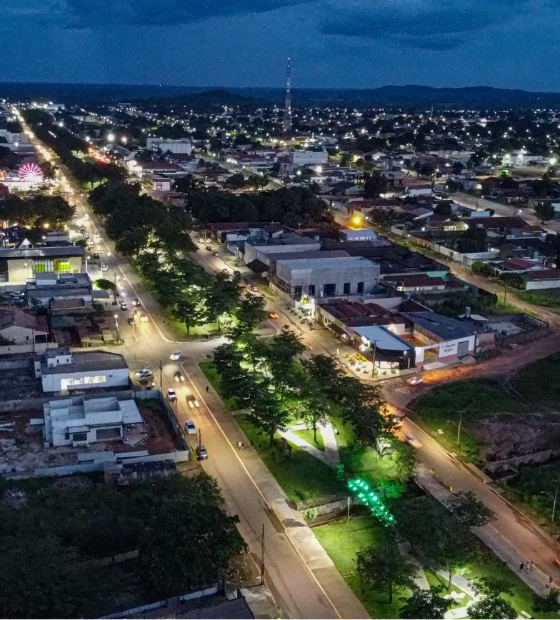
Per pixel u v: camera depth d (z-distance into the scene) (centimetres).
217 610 6000
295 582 6969
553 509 8212
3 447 9238
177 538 6669
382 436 9481
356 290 16275
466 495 8038
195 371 11994
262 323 14475
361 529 7912
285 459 9269
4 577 6000
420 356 12669
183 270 16450
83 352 11838
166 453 9044
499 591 6506
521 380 12444
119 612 6116
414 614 6153
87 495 7969
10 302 14750
